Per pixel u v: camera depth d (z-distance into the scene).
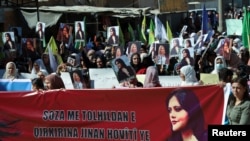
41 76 12.89
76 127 9.20
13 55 21.66
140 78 14.59
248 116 8.05
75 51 23.19
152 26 23.69
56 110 9.30
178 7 38.34
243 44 19.67
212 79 13.50
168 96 8.63
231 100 8.29
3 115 9.62
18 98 9.52
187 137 8.55
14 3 34.03
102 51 22.58
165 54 17.92
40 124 9.43
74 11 34.78
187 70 10.92
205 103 8.41
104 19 36.66
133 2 47.88
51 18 33.91
